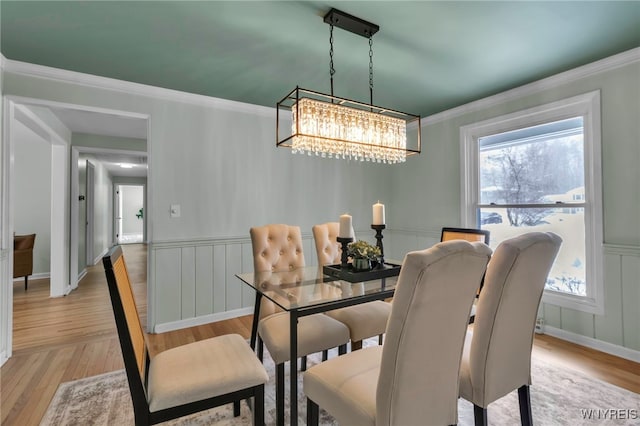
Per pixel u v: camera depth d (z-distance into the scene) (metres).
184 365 1.37
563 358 2.37
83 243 5.38
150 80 2.80
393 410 1.05
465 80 2.81
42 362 2.36
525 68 2.58
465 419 1.71
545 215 2.88
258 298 2.27
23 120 3.11
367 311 2.18
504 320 1.30
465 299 1.16
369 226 4.32
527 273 1.32
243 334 2.95
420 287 1.00
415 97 3.24
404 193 4.28
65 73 2.59
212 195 3.27
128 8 1.78
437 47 2.23
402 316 1.02
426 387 1.12
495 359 1.31
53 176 4.15
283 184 3.69
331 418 1.72
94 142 4.66
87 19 1.89
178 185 3.09
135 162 7.10
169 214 3.05
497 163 3.26
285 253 2.53
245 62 2.45
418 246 4.08
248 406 1.82
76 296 4.18
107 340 2.78
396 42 2.16
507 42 2.17
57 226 4.16
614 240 2.42
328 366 1.35
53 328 3.06
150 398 1.19
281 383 1.66
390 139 2.27
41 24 1.94
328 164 4.01
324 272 2.24
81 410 1.77
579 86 2.59
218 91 3.07
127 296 1.35
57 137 3.90
